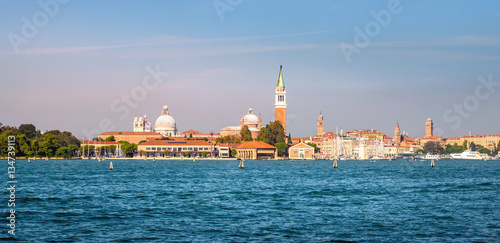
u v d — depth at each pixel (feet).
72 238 207.31
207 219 248.52
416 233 215.92
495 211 273.33
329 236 210.59
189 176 575.38
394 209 281.33
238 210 277.44
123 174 612.70
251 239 205.46
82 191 379.96
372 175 612.29
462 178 549.13
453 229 223.51
